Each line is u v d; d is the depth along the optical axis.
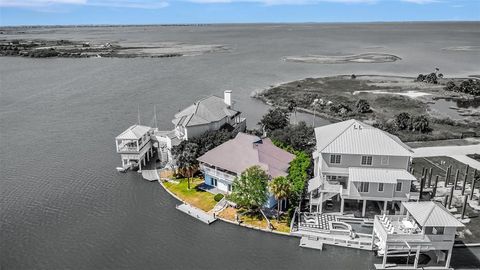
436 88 149.12
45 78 178.88
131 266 47.28
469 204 59.28
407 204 47.69
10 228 55.69
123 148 73.69
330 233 51.91
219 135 72.31
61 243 52.06
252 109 122.56
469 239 50.84
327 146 55.59
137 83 166.50
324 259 48.16
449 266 45.97
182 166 65.19
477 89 137.88
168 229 55.06
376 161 55.09
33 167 77.12
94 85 162.38
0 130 101.75
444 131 96.31
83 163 78.94
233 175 60.91
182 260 48.28
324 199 55.44
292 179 57.75
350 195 54.31
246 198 53.81
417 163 75.50
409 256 47.28
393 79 169.12
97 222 57.19
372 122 105.69
